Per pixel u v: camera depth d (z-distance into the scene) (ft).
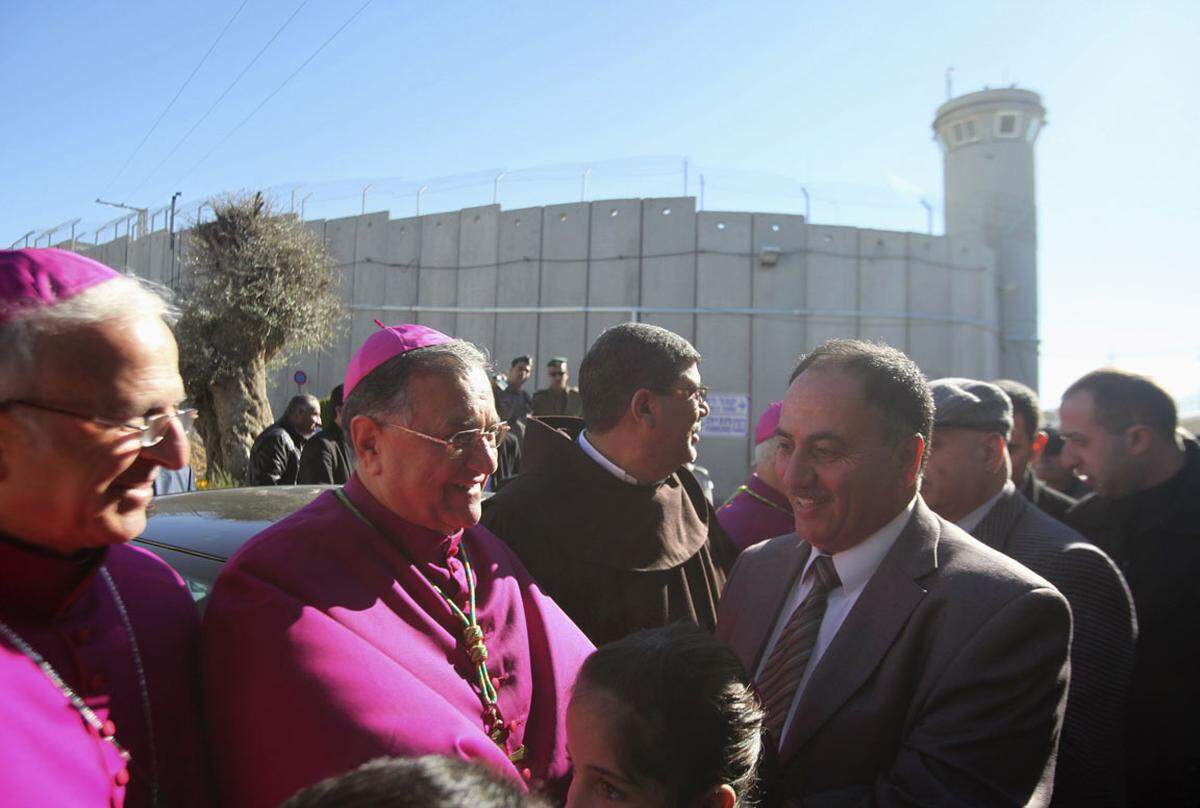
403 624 5.30
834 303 75.72
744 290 74.69
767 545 7.50
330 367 76.59
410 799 2.48
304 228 43.91
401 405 5.49
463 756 4.56
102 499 3.79
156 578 4.91
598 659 4.57
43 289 3.63
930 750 5.09
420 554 5.66
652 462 8.19
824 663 5.74
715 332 74.08
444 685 5.16
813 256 75.72
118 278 3.97
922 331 77.66
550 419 9.54
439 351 5.64
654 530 8.21
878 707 5.46
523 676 5.83
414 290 78.84
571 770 5.72
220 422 39.22
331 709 4.47
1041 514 7.61
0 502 3.70
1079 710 6.52
